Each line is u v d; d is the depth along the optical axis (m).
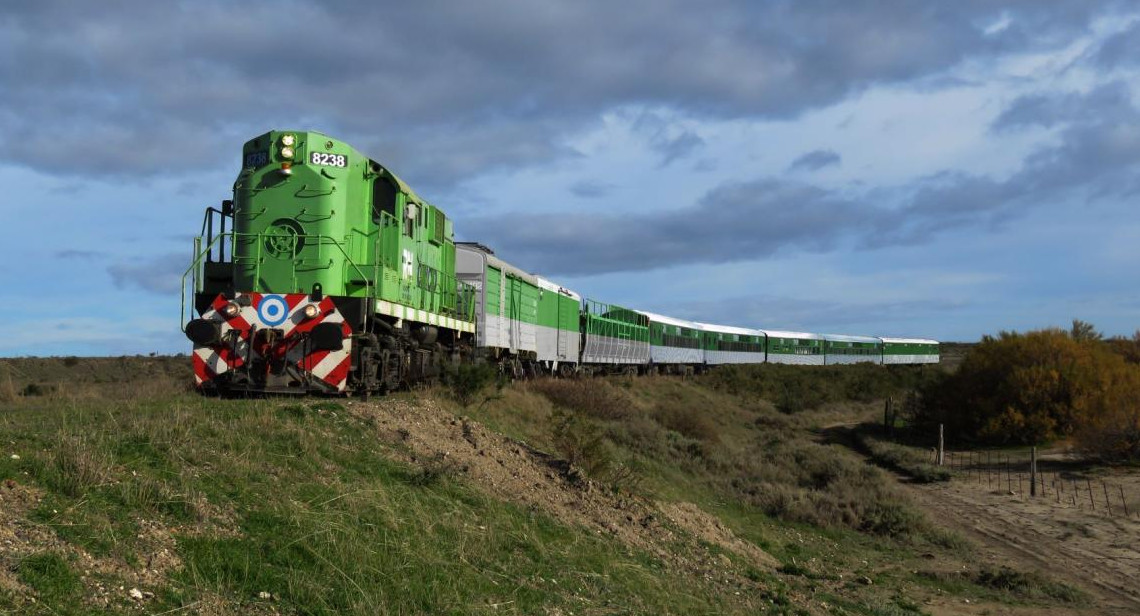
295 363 14.12
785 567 14.55
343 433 10.83
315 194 15.54
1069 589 14.96
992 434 36.53
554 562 9.34
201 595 6.04
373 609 6.66
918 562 17.23
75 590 5.48
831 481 24.59
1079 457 31.08
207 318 14.20
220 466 8.24
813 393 55.47
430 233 19.80
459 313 22.66
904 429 42.25
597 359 45.00
